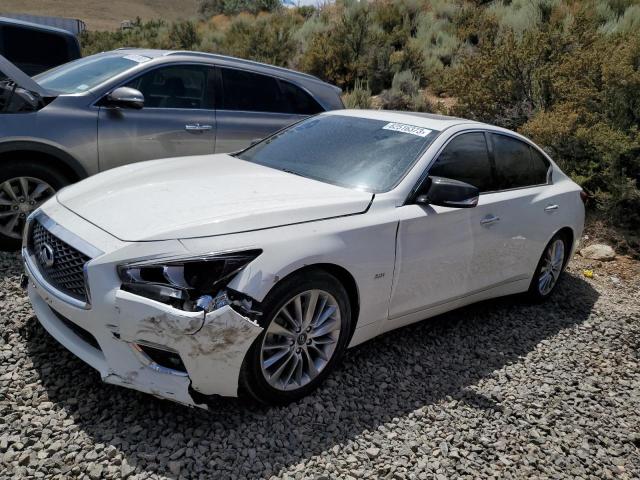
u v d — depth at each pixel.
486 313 5.27
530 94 10.31
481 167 4.63
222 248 3.02
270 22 20.64
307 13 22.47
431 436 3.34
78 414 3.07
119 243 3.02
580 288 6.34
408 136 4.41
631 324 5.49
